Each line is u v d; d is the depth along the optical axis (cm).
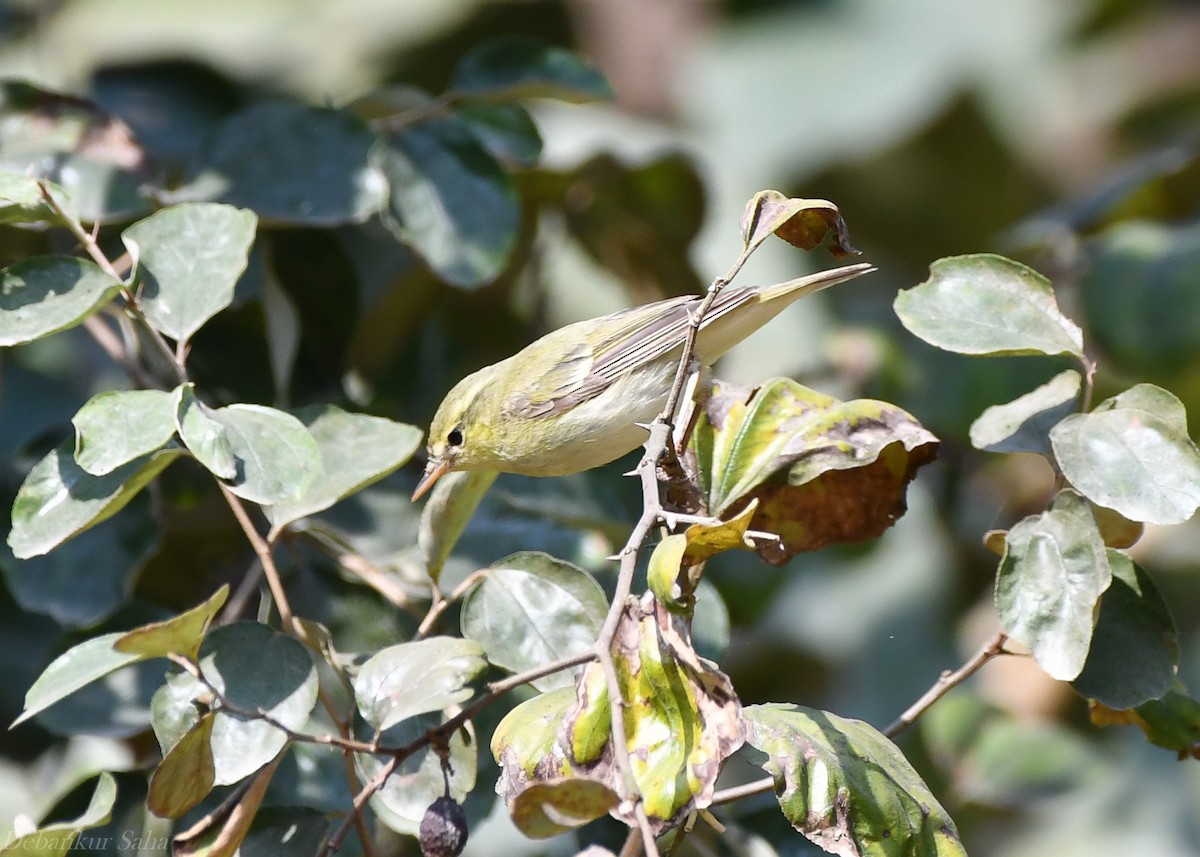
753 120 1469
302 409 682
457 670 614
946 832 578
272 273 898
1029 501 1129
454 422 938
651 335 912
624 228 1063
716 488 661
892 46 1504
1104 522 647
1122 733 1276
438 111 886
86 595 762
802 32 1506
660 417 593
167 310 654
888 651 1261
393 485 898
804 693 1260
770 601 998
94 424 583
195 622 535
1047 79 1522
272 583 658
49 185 650
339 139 847
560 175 1021
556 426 914
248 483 593
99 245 861
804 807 561
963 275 661
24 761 944
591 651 500
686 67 1479
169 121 1028
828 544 679
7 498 794
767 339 1366
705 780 525
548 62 888
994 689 1168
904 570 1297
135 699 744
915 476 672
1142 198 1134
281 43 1355
